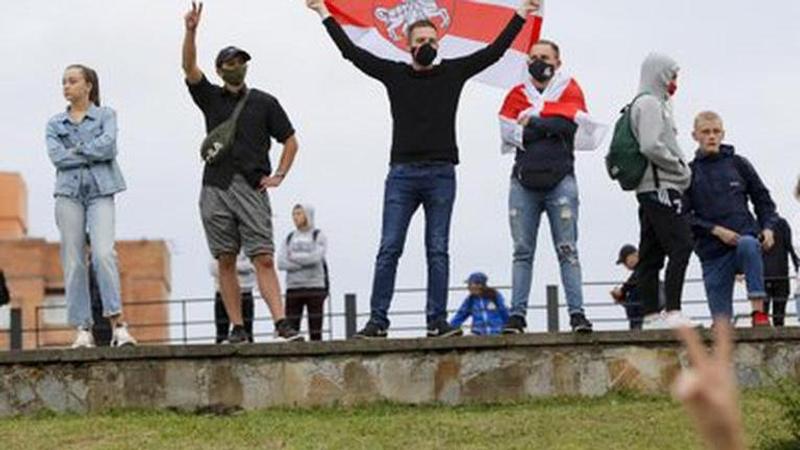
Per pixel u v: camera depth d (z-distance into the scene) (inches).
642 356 655.1
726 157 697.0
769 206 698.2
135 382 649.6
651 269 669.3
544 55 650.8
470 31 771.4
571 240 650.8
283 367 649.0
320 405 647.1
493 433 592.7
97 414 644.7
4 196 2546.8
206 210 657.6
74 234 659.4
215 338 874.8
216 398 649.0
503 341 650.8
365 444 580.7
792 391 581.3
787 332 665.0
